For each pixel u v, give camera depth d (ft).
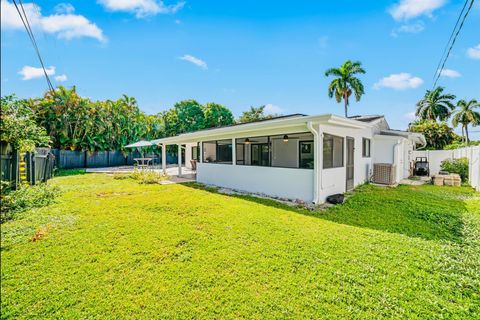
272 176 25.62
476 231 13.97
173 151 84.17
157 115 86.33
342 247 11.71
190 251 11.43
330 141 23.67
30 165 28.40
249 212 18.33
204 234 13.56
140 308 7.59
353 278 8.98
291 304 7.68
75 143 59.21
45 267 9.96
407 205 20.45
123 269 9.82
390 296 7.95
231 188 30.91
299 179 23.09
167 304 7.76
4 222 15.60
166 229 14.43
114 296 8.14
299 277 9.13
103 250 11.55
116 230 14.24
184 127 87.92
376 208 19.77
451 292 8.17
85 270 9.73
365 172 34.24
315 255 10.86
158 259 10.66
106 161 67.72
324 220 16.53
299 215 17.70
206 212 18.31
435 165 49.19
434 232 14.10
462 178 37.24
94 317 7.22
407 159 45.34
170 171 56.24
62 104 57.06
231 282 8.88
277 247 11.77
